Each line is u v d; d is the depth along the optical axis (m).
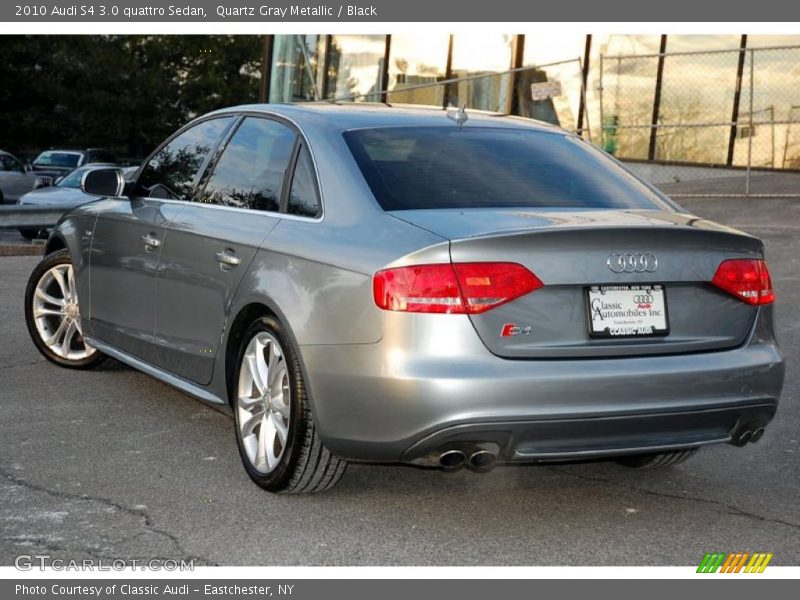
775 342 4.36
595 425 3.85
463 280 3.77
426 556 3.90
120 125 52.47
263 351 4.54
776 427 5.78
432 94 19.06
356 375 3.90
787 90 15.52
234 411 4.75
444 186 4.30
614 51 17.17
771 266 10.36
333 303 4.01
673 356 4.03
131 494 4.46
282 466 4.32
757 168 15.88
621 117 17.20
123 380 6.48
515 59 18.02
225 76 57.00
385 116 4.86
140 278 5.56
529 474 4.91
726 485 4.81
